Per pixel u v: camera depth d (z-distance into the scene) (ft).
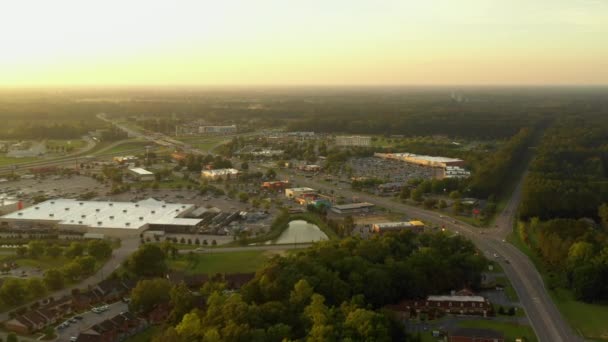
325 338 603.26
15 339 653.71
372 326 632.38
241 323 635.25
